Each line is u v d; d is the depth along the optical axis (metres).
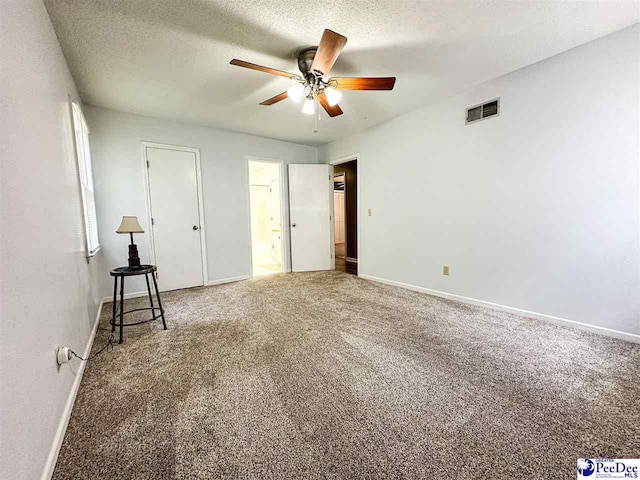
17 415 0.90
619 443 1.23
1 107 0.95
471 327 2.51
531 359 1.94
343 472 1.11
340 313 2.94
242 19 1.86
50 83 1.66
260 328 2.56
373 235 4.35
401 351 2.09
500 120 2.76
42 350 1.16
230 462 1.16
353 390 1.63
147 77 2.60
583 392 1.57
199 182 4.12
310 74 2.17
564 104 2.36
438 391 1.61
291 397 1.58
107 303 3.35
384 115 3.76
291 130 4.36
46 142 1.47
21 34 1.21
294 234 5.18
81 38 2.00
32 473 0.98
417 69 2.57
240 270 4.58
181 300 3.46
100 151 3.36
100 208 3.37
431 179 3.44
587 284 2.33
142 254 3.69
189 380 1.75
